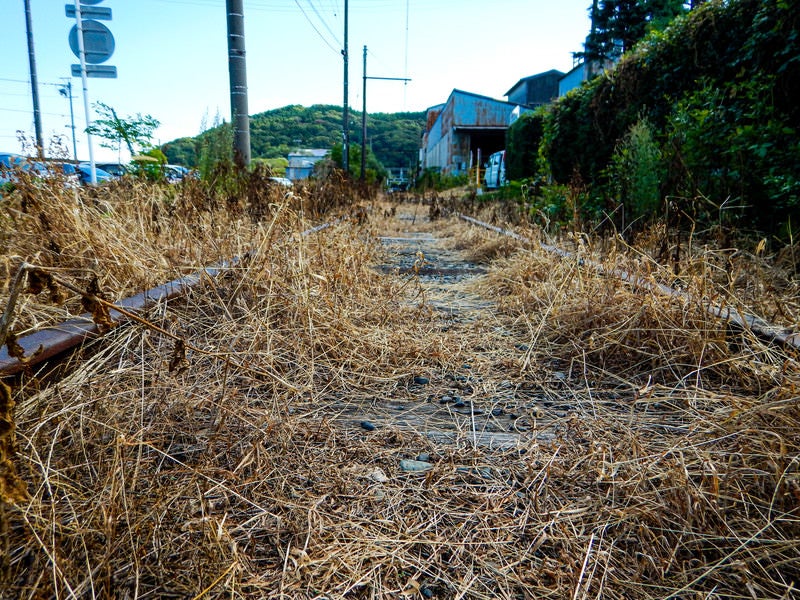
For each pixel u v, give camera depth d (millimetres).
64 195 3781
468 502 1821
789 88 5258
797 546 1517
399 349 3236
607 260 3953
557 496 1841
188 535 1517
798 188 4746
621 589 1445
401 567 1522
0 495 1147
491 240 7270
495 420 2451
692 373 2783
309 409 2484
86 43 8219
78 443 1839
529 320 3822
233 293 3432
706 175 5754
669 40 7316
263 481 1849
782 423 2043
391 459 2086
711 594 1403
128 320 2717
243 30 9273
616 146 7770
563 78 35531
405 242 9180
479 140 49125
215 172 7578
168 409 2207
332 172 10875
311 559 1502
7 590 1232
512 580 1484
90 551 1406
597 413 2504
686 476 1735
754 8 5875
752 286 3713
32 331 2559
